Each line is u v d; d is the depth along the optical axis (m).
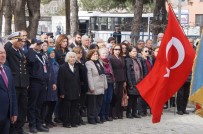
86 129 10.57
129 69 12.04
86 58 11.32
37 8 14.79
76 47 11.05
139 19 21.72
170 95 7.70
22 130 9.51
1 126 7.18
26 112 9.57
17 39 9.14
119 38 21.89
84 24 35.50
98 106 11.32
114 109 12.05
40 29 34.69
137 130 10.67
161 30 21.27
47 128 10.16
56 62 10.65
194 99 6.76
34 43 9.88
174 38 7.74
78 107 10.88
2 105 7.04
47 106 10.55
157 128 10.98
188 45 7.79
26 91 9.35
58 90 10.54
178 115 12.98
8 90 7.14
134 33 21.70
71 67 10.63
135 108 12.36
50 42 11.05
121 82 11.89
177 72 7.72
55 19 36.28
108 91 11.62
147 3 25.56
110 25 34.91
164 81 7.63
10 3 20.14
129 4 28.22
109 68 11.63
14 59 9.12
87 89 11.11
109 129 10.69
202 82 6.70
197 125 11.52
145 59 12.48
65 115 10.66
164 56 7.73
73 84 10.57
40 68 9.81
